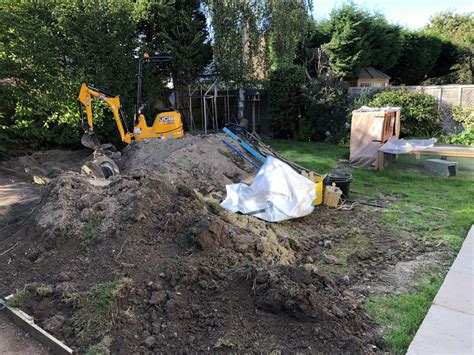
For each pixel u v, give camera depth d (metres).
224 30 14.39
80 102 9.07
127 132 9.44
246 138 8.06
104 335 2.98
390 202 7.01
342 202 6.87
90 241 4.00
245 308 3.28
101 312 3.11
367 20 18.34
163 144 8.00
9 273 3.88
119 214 4.25
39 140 10.12
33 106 9.69
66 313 3.21
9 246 4.32
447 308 3.60
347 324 3.22
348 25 17.56
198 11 14.49
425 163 9.05
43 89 9.77
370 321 3.42
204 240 3.97
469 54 26.88
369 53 19.20
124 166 7.85
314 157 11.00
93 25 10.61
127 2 11.66
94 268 3.66
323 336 3.02
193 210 4.61
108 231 4.06
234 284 3.50
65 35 10.18
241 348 2.89
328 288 3.64
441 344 3.08
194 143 7.54
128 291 3.34
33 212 5.02
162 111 9.41
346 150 12.02
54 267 3.83
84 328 3.03
